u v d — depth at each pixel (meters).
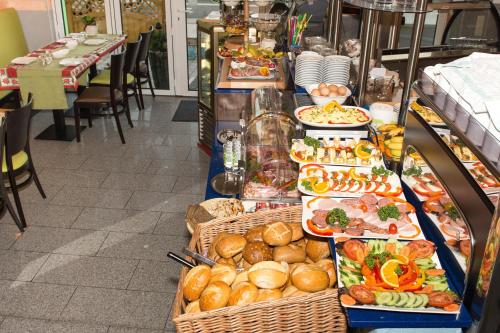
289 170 2.00
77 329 2.37
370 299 1.21
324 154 1.90
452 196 1.29
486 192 1.11
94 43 5.02
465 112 1.24
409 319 1.18
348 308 1.21
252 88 2.93
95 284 2.69
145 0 5.60
